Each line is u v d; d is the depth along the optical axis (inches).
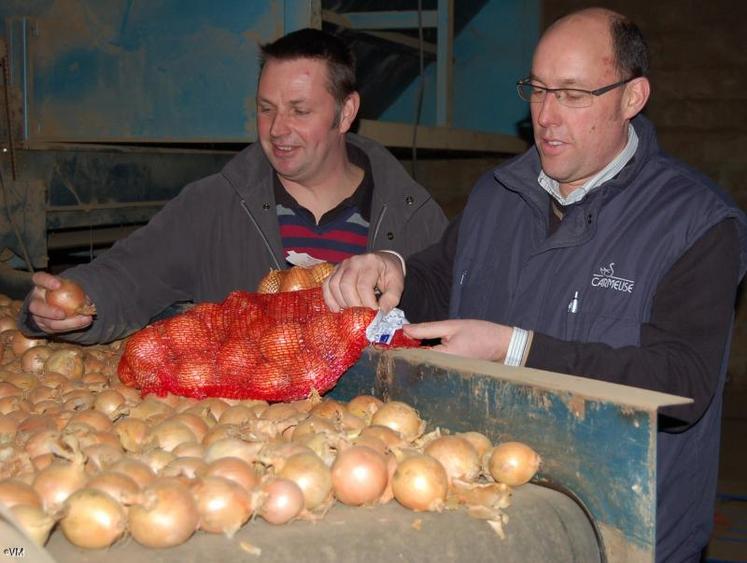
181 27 114.7
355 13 155.2
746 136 234.4
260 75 98.2
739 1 232.1
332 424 57.3
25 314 82.6
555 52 71.9
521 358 64.6
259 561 44.6
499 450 52.9
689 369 64.1
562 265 75.0
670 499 69.9
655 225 70.9
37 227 116.7
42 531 43.1
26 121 122.1
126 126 118.9
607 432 49.7
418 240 103.4
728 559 146.9
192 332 71.2
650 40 238.5
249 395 68.2
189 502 44.8
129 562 43.5
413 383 62.4
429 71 187.8
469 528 48.9
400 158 212.1
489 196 85.4
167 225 96.8
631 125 77.7
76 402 67.4
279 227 100.0
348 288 72.3
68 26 120.2
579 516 51.3
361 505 50.4
